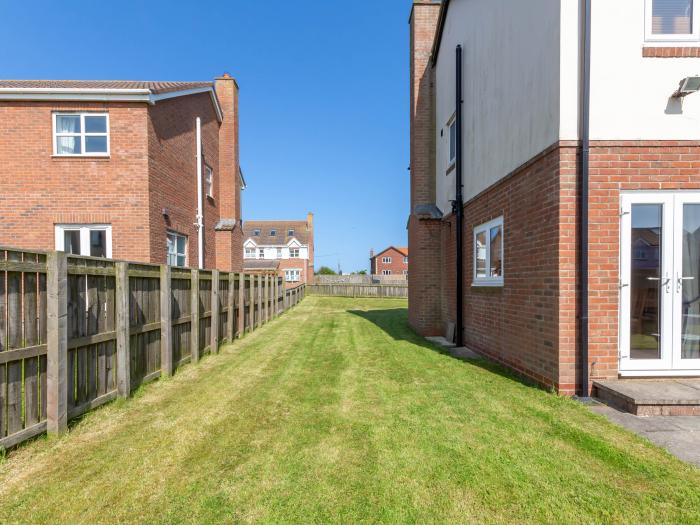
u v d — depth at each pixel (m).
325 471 3.16
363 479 3.04
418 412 4.44
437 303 10.61
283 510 2.67
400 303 25.27
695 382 4.79
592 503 2.69
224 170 17.23
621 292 4.88
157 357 6.14
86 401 4.45
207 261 15.51
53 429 3.85
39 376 3.80
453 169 9.55
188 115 13.46
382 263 87.88
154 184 11.14
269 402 4.90
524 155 5.86
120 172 10.69
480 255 7.81
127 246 10.70
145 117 10.76
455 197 9.24
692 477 2.98
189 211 13.61
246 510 2.68
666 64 4.90
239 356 8.00
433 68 11.45
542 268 5.33
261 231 55.44
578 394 4.92
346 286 33.53
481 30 7.63
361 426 4.07
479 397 4.95
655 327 4.91
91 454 3.49
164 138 11.78
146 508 2.70
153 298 6.04
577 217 4.91
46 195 10.54
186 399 5.07
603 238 4.88
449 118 9.81
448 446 3.57
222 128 17.28
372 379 5.91
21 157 10.49
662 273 4.91
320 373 6.36
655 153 4.88
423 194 11.38
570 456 3.35
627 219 4.89
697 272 4.91
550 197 5.12
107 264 4.84
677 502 2.69
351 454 3.44
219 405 4.81
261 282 13.43
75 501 2.78
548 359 5.20
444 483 2.97
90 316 4.51
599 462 3.24
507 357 6.47
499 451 3.46
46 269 3.85
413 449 3.52
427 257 10.66
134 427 4.12
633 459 3.25
